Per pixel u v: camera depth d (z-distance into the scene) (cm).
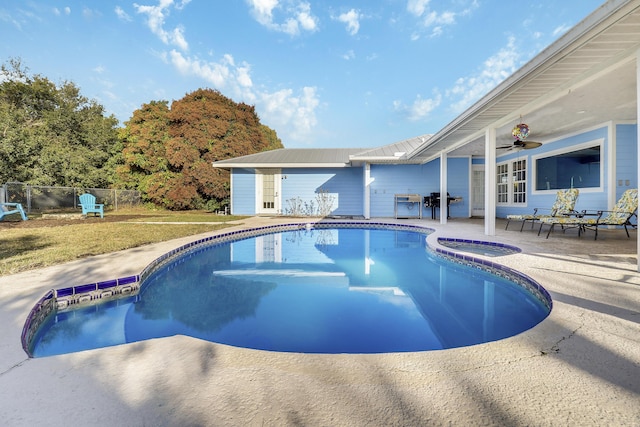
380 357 171
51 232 767
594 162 778
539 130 798
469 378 149
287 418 122
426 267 520
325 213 1433
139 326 285
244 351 179
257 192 1467
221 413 125
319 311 320
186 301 353
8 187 1447
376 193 1341
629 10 269
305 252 657
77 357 173
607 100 554
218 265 536
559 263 393
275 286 412
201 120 1798
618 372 151
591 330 199
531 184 1011
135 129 1852
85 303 324
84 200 1253
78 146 1883
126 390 142
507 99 509
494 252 560
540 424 117
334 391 140
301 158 1434
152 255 478
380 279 445
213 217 1321
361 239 833
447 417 122
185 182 1756
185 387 144
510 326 281
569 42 325
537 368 157
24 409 129
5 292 295
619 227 755
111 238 658
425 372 155
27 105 1986
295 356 173
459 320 294
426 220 1159
